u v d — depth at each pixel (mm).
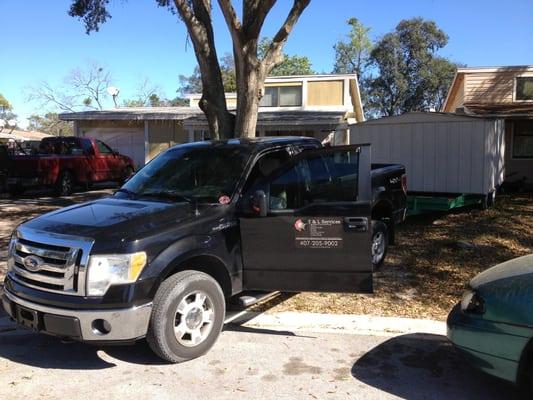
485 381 4113
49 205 13969
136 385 4078
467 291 3945
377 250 7141
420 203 10234
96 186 19484
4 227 10695
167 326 4270
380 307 5746
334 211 4660
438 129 11391
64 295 4113
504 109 17906
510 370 3510
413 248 8352
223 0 8617
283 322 5383
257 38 8961
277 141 5809
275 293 5875
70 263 4086
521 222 10234
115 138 23312
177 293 4309
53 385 4090
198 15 9438
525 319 3430
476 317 3703
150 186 5457
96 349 4816
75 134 23500
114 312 4023
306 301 5941
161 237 4312
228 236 4820
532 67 20016
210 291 4586
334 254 4695
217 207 4863
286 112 21047
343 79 22797
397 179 7715
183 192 5215
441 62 45250
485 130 10906
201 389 4012
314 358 4578
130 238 4164
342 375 4242
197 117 19344
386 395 3896
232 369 4363
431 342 4898
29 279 4336
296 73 50156
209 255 4609
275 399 3848
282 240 4801
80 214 4672
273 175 5031
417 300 5969
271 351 4734
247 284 4961
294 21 9211
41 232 4348
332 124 18719
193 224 4566
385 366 4402
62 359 4602
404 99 46875
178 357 4391
